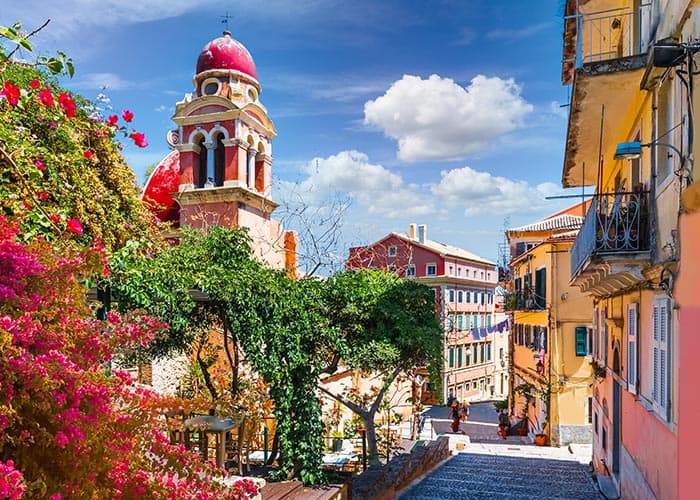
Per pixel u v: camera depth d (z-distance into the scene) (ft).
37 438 9.55
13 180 19.88
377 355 34.40
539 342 74.38
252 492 13.62
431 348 37.04
